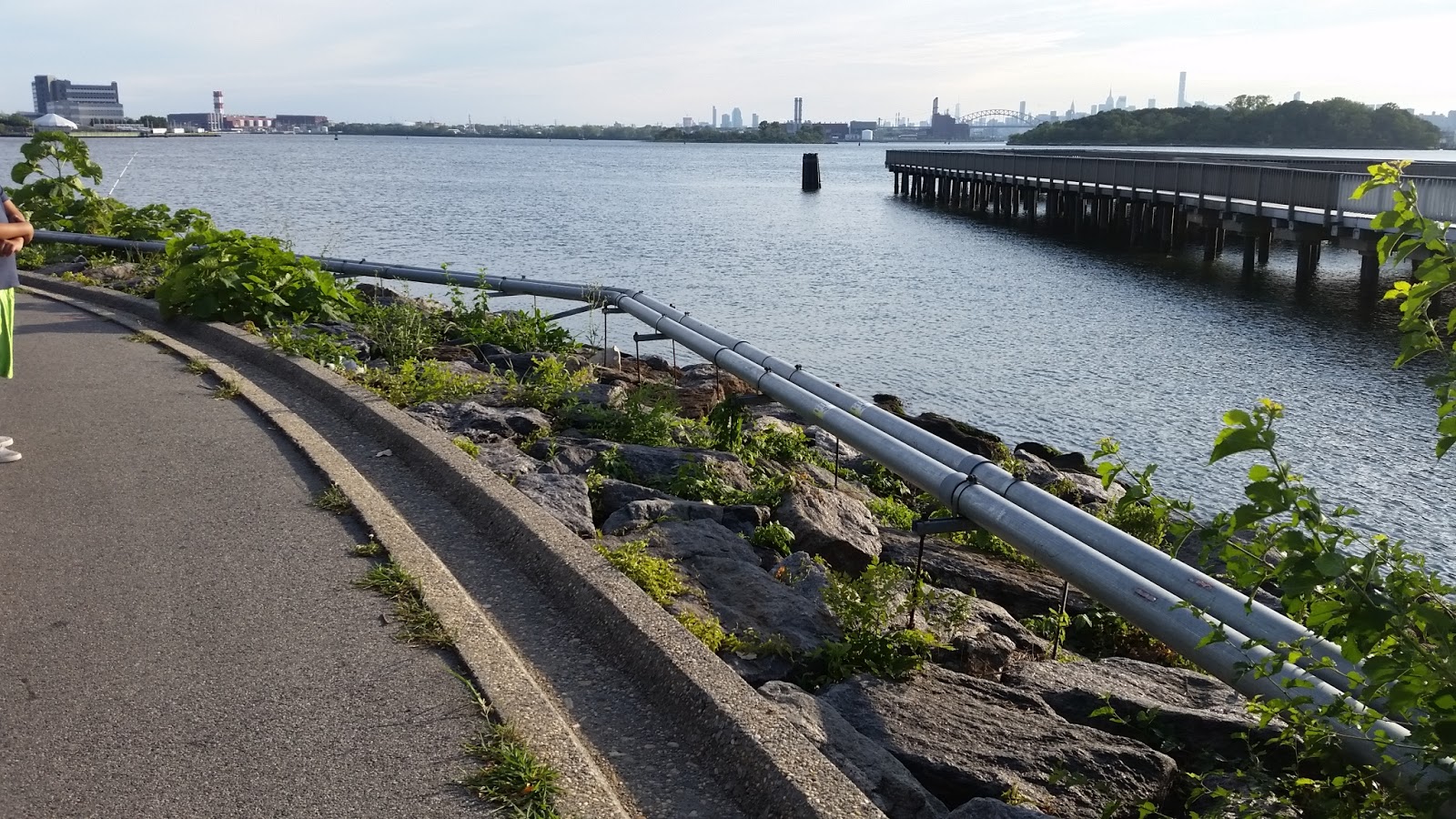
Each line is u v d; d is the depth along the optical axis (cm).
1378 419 1428
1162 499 388
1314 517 326
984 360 1812
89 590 440
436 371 868
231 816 295
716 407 952
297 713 346
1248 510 331
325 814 296
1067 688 476
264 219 4381
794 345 1923
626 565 471
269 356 860
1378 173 353
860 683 429
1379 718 340
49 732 336
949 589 624
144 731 336
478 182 7744
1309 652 392
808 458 959
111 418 708
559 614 434
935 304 2412
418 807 299
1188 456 1290
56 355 908
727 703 350
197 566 464
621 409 872
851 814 300
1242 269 3033
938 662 498
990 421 1449
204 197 5759
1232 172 3033
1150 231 3806
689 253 3397
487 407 817
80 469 601
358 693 359
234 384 778
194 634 400
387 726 339
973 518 573
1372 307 2383
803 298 2484
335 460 606
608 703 370
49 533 504
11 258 596
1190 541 809
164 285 1055
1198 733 450
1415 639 317
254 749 326
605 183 7956
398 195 6144
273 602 428
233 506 540
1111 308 2359
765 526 636
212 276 1020
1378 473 1209
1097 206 4106
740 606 484
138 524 515
